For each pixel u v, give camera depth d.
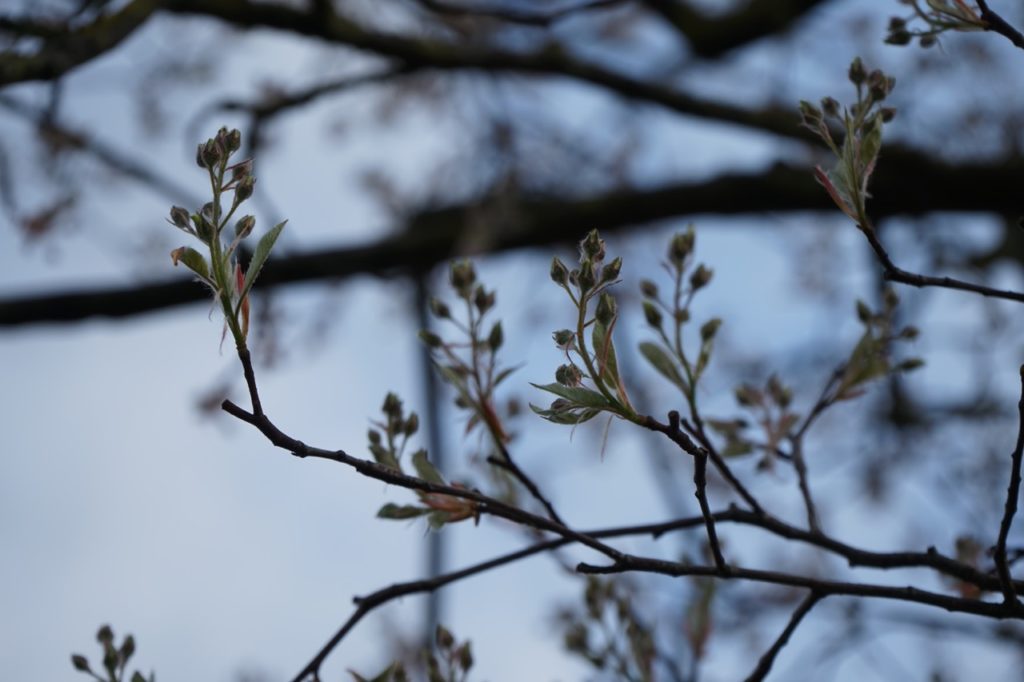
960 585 1.94
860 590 1.63
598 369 1.31
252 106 4.01
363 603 1.77
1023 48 1.55
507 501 2.00
